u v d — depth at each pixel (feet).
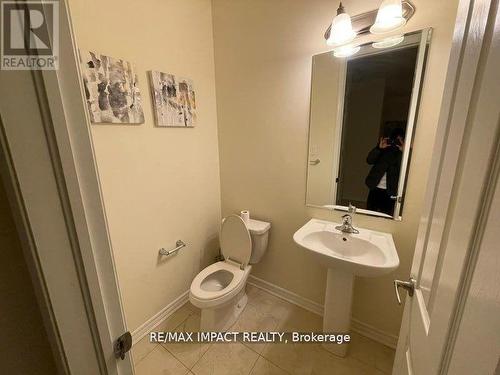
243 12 5.38
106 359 1.61
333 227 5.06
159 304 5.69
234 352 5.00
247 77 5.71
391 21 3.62
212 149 6.50
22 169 1.12
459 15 2.04
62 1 1.20
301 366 4.69
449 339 1.47
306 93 5.03
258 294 6.71
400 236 4.54
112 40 4.01
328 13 4.45
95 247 1.47
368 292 5.14
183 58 5.31
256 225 6.08
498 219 1.06
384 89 4.25
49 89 1.16
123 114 4.31
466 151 1.56
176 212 5.76
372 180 4.66
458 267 1.42
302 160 5.41
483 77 1.40
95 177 1.44
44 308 1.29
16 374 1.48
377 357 4.85
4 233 1.30
